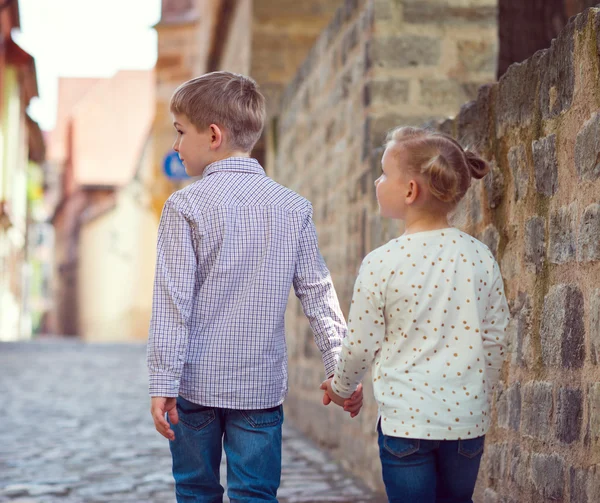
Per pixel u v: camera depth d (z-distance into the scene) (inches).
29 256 1561.3
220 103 105.0
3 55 953.5
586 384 104.8
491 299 96.8
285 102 339.6
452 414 91.4
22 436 264.2
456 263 94.2
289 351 316.2
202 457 101.3
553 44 117.0
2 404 343.6
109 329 1514.5
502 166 135.0
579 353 107.3
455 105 215.6
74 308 1626.5
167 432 96.0
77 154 1620.3
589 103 106.0
